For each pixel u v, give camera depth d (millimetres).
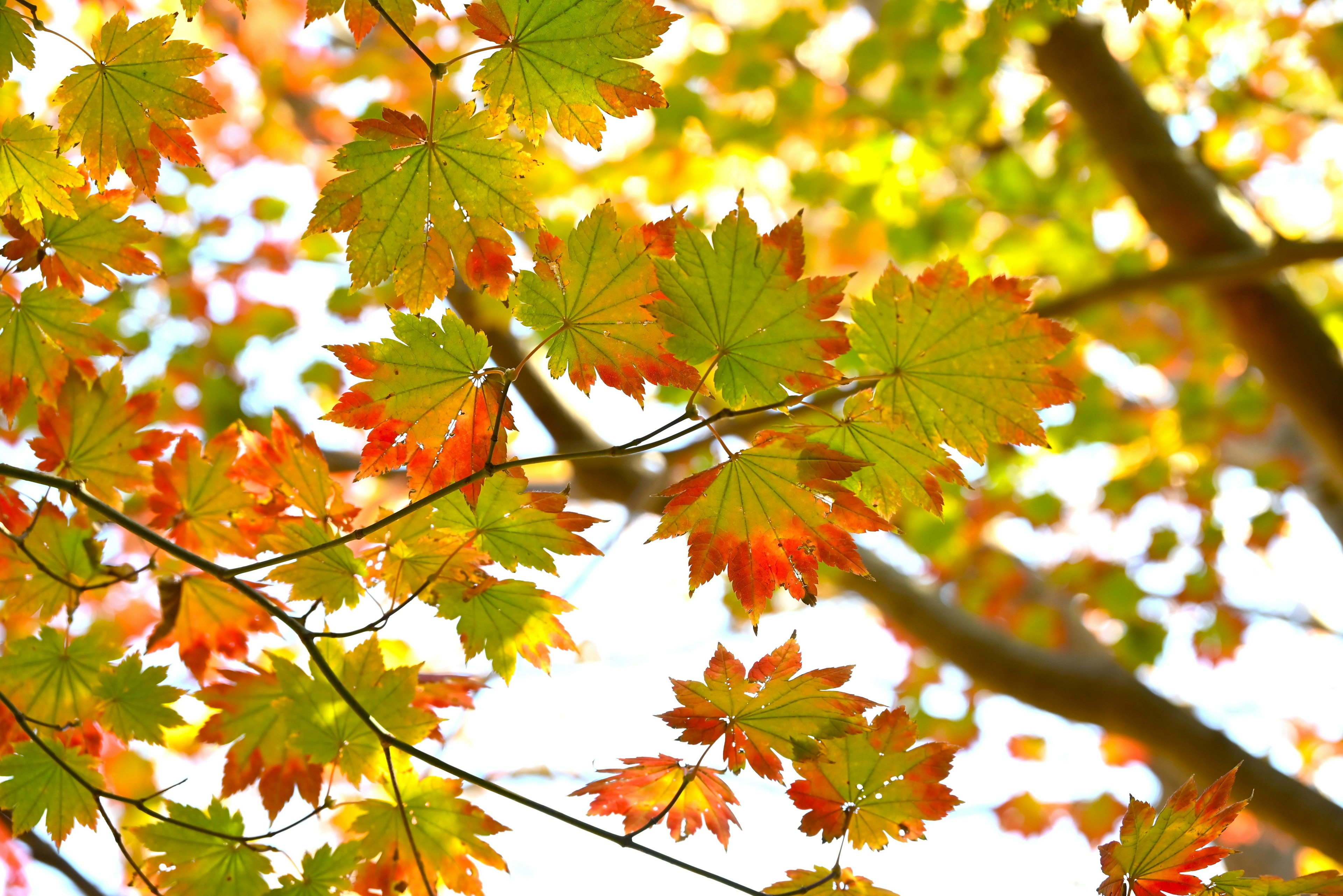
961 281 1188
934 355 1197
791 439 1218
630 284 1222
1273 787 2592
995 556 3857
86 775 1308
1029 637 3541
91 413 1321
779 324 1205
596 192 3273
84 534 1330
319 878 1310
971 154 3322
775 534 1238
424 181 1224
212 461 1324
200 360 2863
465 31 2967
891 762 1279
